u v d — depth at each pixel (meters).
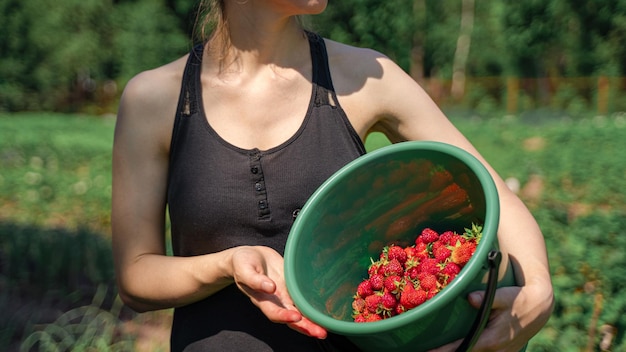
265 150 2.00
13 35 32.56
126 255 2.06
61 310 5.55
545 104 34.47
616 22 34.03
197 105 2.04
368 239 2.02
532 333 1.86
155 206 2.09
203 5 2.21
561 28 34.81
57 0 32.69
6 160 13.63
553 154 14.66
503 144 17.45
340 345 1.90
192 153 2.02
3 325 5.22
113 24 33.34
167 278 1.97
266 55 2.05
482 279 1.71
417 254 1.91
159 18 32.91
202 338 2.02
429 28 36.31
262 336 1.99
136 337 4.88
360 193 1.95
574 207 10.82
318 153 2.00
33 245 6.40
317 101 2.03
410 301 1.75
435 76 36.75
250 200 1.98
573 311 4.34
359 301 1.89
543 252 1.97
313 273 1.90
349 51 2.11
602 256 4.73
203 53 2.09
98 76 33.53
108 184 10.91
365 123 2.07
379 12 34.78
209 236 2.01
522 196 10.23
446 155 1.86
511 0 35.12
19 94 32.88
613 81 32.56
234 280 1.89
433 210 2.01
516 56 35.47
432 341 1.74
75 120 26.84
